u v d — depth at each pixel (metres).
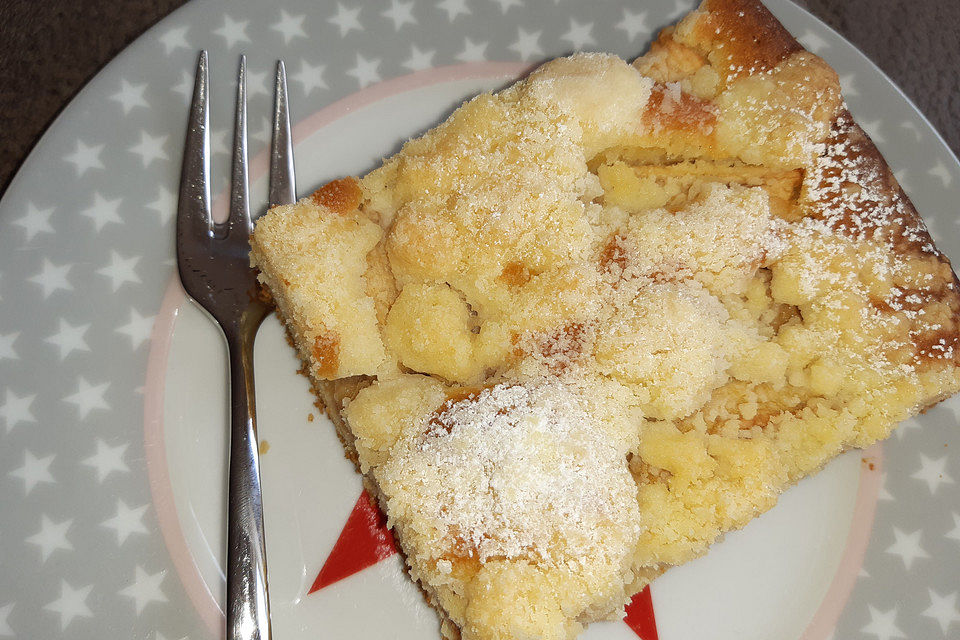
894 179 0.23
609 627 0.23
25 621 0.21
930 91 0.28
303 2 0.25
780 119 0.22
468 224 0.21
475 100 0.22
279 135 0.24
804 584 0.23
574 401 0.21
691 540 0.21
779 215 0.22
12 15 0.26
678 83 0.23
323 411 0.23
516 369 0.21
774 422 0.21
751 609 0.23
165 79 0.24
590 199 0.22
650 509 0.21
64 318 0.23
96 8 0.26
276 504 0.23
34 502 0.22
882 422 0.21
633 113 0.22
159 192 0.24
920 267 0.22
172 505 0.22
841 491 0.23
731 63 0.23
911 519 0.23
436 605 0.22
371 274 0.22
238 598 0.22
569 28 0.26
